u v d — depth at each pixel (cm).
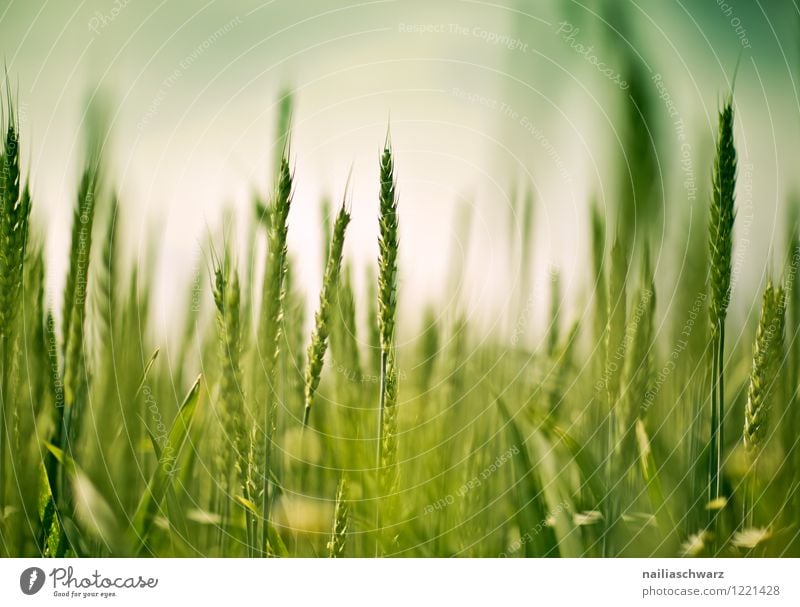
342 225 74
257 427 74
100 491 74
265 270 74
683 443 76
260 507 74
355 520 74
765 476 76
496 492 75
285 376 75
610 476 75
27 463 74
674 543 75
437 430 75
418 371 76
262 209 77
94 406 75
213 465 75
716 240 75
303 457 75
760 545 75
